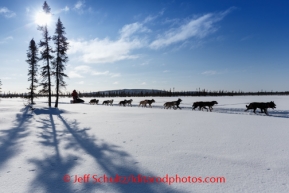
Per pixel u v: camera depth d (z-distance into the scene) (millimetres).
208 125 9164
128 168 3719
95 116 13633
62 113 16031
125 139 6211
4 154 4602
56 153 4703
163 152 4754
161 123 9922
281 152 4691
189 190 2832
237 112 18688
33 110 16344
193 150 4922
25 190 2805
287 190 2789
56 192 2752
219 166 3807
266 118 12164
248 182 3080
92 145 5469
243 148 5082
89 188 2889
